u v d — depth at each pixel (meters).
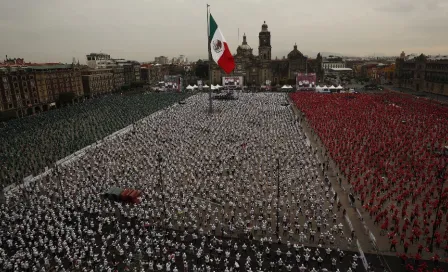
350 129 101.69
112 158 81.31
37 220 51.50
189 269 41.06
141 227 49.66
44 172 73.62
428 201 54.12
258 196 58.34
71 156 84.44
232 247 45.22
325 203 56.78
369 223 50.31
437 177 63.28
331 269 40.38
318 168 72.69
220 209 55.78
